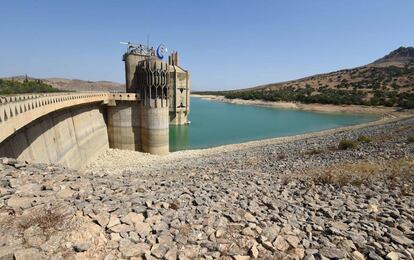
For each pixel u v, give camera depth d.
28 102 24.64
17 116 21.97
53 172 14.02
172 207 11.15
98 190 12.06
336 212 12.66
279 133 85.38
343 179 18.16
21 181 11.68
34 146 28.22
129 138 56.59
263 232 9.84
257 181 19.06
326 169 22.56
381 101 147.50
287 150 39.59
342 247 9.13
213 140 74.38
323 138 52.03
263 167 27.39
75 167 39.53
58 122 36.44
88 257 7.16
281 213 12.20
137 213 10.02
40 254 6.75
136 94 55.03
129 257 7.59
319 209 13.05
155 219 9.84
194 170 27.30
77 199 10.45
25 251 6.70
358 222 11.45
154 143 55.00
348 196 15.17
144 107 54.97
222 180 19.55
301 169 24.08
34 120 27.27
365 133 51.47
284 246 9.03
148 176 22.22
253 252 8.41
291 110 167.75
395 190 15.72
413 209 12.85
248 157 36.59
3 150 21.50
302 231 10.41
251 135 81.94
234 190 15.59
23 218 8.39
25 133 26.47
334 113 148.38
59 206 9.37
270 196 15.10
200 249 8.41
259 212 11.93
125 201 11.03
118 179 15.56
